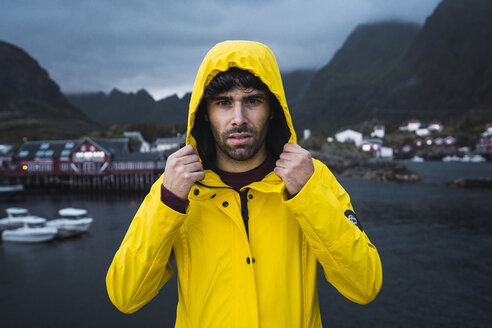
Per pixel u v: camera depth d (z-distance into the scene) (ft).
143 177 173.47
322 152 304.71
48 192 166.30
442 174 210.59
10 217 88.53
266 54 4.51
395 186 156.46
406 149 422.41
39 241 69.72
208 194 4.37
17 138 403.34
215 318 4.21
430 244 61.41
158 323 35.29
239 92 4.22
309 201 3.97
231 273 4.23
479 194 127.34
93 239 72.18
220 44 4.53
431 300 38.58
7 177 186.39
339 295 40.45
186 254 4.48
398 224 78.43
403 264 50.62
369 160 267.39
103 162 178.29
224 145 4.37
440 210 94.84
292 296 4.33
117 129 336.49
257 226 4.36
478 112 542.57
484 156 382.83
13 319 36.24
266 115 4.44
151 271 4.18
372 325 33.53
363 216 87.97
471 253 55.83
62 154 183.01
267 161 4.65
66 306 39.27
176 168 4.02
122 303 4.35
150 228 4.07
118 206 121.29
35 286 45.39
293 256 4.44
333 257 4.13
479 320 34.04
